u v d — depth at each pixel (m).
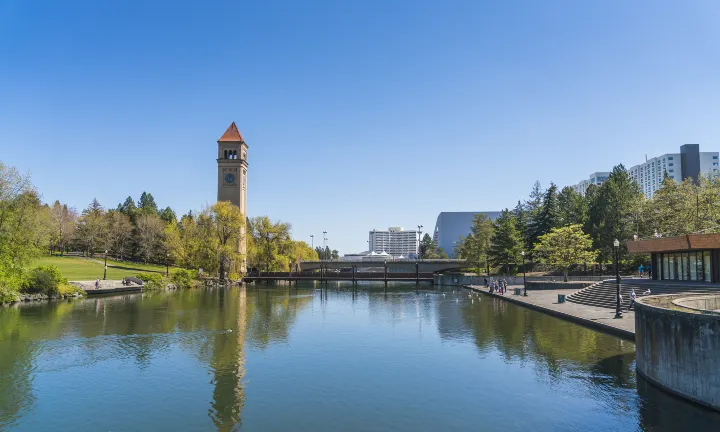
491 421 18.27
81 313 49.88
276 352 30.86
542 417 18.50
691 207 67.12
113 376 25.06
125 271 103.75
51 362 28.09
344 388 22.77
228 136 132.25
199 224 100.19
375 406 20.20
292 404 20.55
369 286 107.56
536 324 40.34
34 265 89.00
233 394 21.98
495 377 24.23
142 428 17.94
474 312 51.16
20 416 19.22
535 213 114.69
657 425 16.80
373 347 32.34
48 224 98.06
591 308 46.00
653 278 51.94
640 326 22.47
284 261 121.06
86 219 130.12
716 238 42.88
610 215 81.94
